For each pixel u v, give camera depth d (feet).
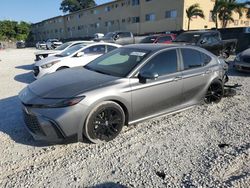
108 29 140.67
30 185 9.86
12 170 10.84
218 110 18.29
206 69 17.85
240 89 24.50
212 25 107.86
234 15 118.83
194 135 14.19
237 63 32.42
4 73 37.17
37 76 28.99
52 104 11.64
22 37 250.16
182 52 16.55
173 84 15.47
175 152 12.31
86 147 12.71
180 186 9.78
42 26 230.89
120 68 14.57
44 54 37.88
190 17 95.09
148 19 111.55
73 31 179.73
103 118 12.85
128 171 10.77
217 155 11.98
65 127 11.66
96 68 15.71
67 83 13.12
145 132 14.49
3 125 15.40
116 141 13.37
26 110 12.17
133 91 13.57
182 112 17.78
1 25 238.07
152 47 15.93
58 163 11.35
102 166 11.13
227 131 14.71
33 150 12.44
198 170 10.80
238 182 9.95
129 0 121.90
